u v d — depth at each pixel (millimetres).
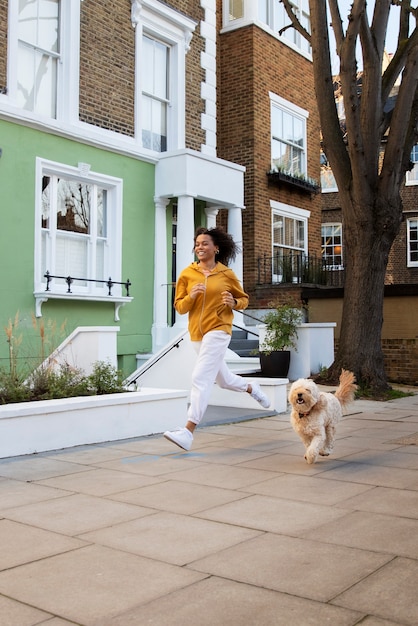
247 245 16312
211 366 6188
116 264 12117
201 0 14273
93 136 11555
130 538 3730
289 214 17656
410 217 25953
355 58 10734
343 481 5125
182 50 13672
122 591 2975
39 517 4164
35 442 6344
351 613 2730
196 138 14016
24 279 10375
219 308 6223
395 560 3346
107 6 12016
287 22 17984
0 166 10094
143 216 12695
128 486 4980
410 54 10906
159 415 7621
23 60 10812
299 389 5527
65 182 11438
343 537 3727
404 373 13758
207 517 4145
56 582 3084
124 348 12219
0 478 5293
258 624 2641
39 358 9375
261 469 5582
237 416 8594
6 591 2982
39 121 10570
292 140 18062
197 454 6281
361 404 10430
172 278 13859
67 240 11500
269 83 16984
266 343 11992
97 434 6914
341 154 11695
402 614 2717
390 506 4387
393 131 11242
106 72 12000
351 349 11586
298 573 3174
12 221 10234
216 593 2947
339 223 26547
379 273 11648
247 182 16391
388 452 6352
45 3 11172
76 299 11219
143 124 13094
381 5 10914
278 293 15633
